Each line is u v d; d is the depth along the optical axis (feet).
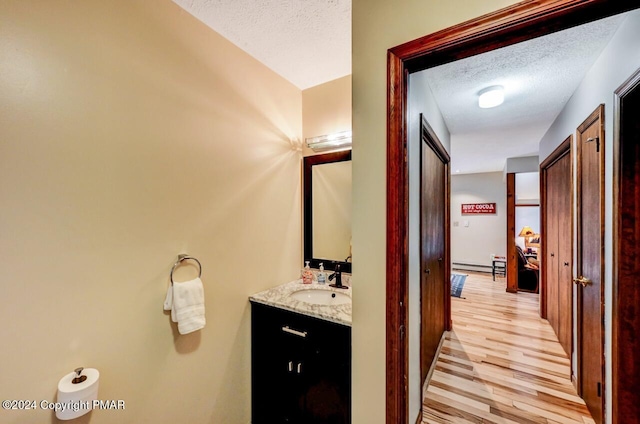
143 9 3.99
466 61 5.70
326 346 4.74
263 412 5.58
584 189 6.30
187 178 4.56
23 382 2.94
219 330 5.09
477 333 9.84
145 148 4.00
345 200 6.70
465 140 11.59
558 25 2.73
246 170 5.65
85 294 3.40
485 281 17.63
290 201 6.88
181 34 4.47
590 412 5.83
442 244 9.59
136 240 3.90
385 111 3.49
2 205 2.81
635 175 4.32
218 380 5.07
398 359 3.46
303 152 7.25
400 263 3.44
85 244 3.40
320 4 4.38
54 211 3.14
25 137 2.93
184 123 4.51
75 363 3.31
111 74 3.63
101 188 3.53
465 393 6.57
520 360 8.02
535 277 15.15
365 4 3.67
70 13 3.27
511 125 9.71
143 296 3.98
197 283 4.43
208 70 4.90
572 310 7.08
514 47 5.24
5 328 2.84
